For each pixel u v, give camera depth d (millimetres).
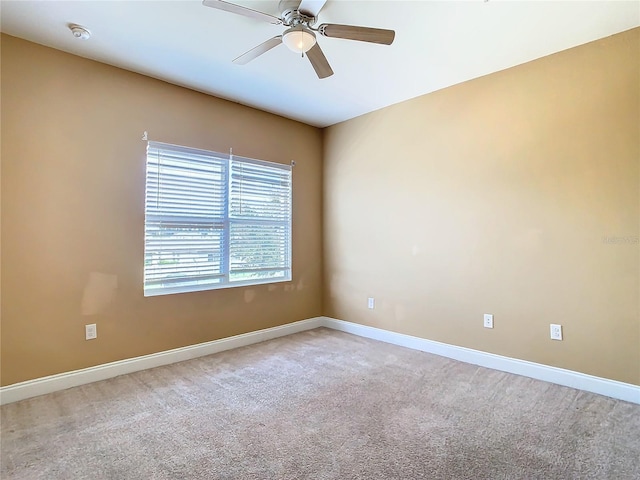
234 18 2244
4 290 2389
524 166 2850
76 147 2680
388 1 2070
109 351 2820
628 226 2402
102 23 2293
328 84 3230
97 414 2209
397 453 1804
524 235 2852
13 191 2424
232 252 3645
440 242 3367
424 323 3482
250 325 3754
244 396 2467
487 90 3051
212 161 3486
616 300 2445
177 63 2826
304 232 4320
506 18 2242
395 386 2633
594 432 1992
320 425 2076
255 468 1688
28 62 2486
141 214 2998
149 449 1841
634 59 2371
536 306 2785
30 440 1924
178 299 3213
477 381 2725
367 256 3998
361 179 4062
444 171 3338
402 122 3666
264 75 3045
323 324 4488
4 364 2381
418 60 2785
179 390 2568
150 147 3074
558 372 2670
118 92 2887
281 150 4082
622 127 2420
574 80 2605
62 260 2615
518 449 1836
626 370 2400
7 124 2402
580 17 2236
